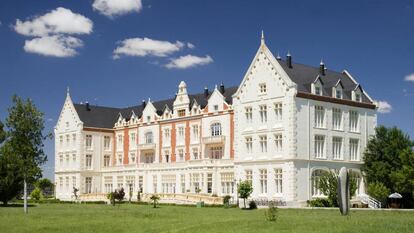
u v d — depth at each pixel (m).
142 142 109.56
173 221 44.34
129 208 70.31
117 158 116.12
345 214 46.53
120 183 109.06
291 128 75.12
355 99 84.94
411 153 75.06
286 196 74.81
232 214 53.47
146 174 102.25
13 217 50.53
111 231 38.31
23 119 57.41
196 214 53.75
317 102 78.88
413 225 36.09
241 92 83.31
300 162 75.50
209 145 94.31
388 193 73.69
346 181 46.97
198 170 90.56
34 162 58.22
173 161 101.44
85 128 114.31
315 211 58.69
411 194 75.62
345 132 82.38
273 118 78.12
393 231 32.84
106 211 60.62
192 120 98.25
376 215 48.56
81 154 113.38
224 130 91.19
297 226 37.00
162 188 98.44
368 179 80.81
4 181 74.88
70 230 39.19
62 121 119.88
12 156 57.25
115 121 119.94
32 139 58.34
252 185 79.94
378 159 80.19
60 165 119.31
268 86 79.19
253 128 80.94
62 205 84.19
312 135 77.56
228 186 86.50
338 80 82.81
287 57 81.75
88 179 113.88
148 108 109.12
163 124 105.00
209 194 85.94
